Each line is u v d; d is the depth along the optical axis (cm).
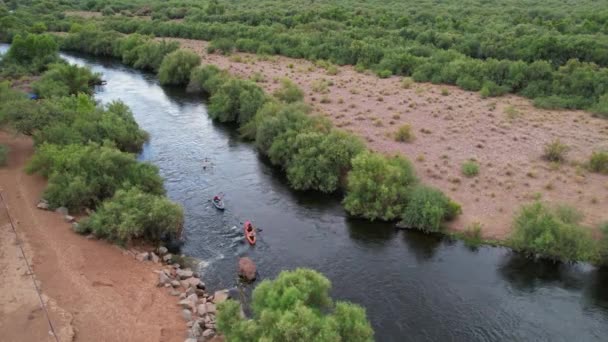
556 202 4388
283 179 5156
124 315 2983
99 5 15812
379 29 10750
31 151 5394
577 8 12544
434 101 7238
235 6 15175
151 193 4388
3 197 4306
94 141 5228
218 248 3872
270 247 3897
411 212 4159
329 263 3700
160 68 8994
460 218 4219
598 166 5016
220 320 2516
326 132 5441
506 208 4334
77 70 7944
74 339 2733
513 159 5288
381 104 7100
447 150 5509
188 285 3359
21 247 3569
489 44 8944
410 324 3062
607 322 3123
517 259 3753
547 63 7569
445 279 3519
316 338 2209
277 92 7200
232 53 10500
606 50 7662
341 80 8388
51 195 4209
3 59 8975
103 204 3984
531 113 6769
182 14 14525
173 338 2830
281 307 2395
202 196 4722
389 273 3584
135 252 3678
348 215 4419
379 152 5375
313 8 13412
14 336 2716
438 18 11556
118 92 8269
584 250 3597
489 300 3300
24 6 14600
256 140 5859
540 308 3238
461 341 2933
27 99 5950
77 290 3161
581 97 7025
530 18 11356
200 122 6906
